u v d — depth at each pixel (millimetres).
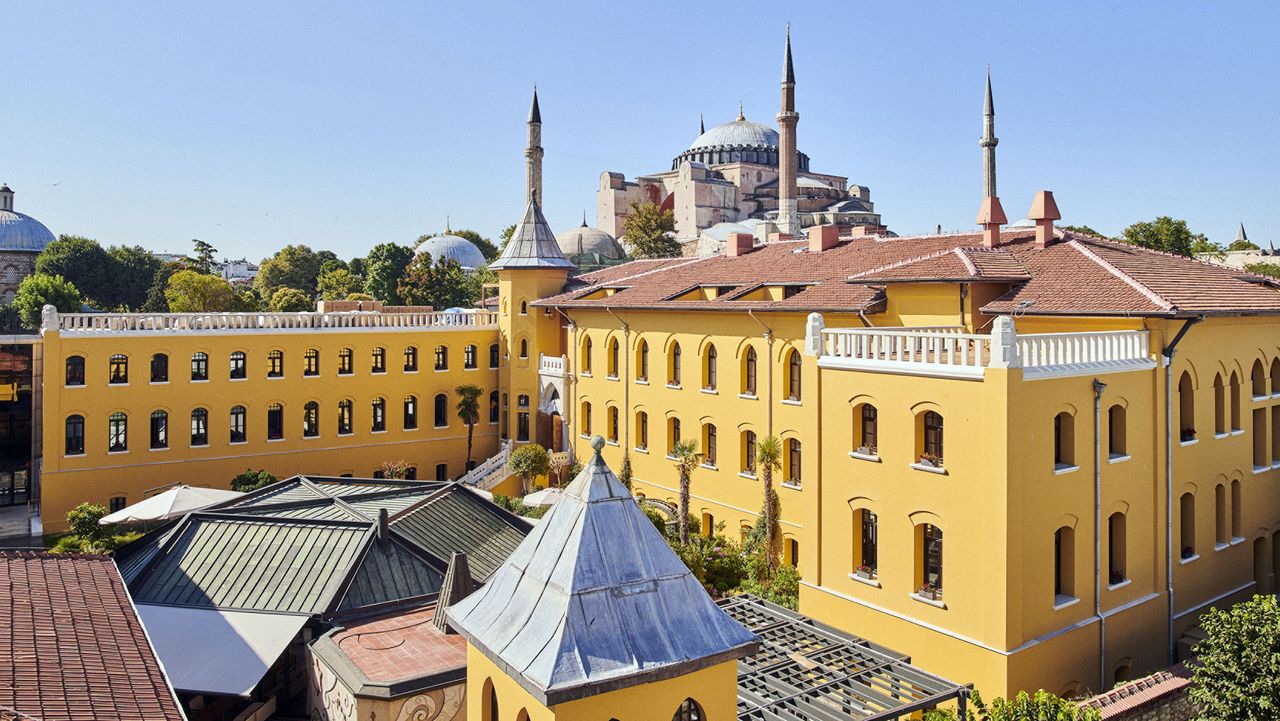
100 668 16969
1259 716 19219
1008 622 22641
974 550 23469
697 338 44156
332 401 57188
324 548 28141
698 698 14961
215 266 186750
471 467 61844
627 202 117188
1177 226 74750
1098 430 25109
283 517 29781
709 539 39750
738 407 41594
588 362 54250
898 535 25703
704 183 104812
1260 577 32125
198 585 27266
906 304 33719
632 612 14789
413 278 107125
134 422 51781
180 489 41875
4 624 18109
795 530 38031
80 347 50219
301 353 56219
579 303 51625
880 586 26297
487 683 16031
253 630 24781
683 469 40531
